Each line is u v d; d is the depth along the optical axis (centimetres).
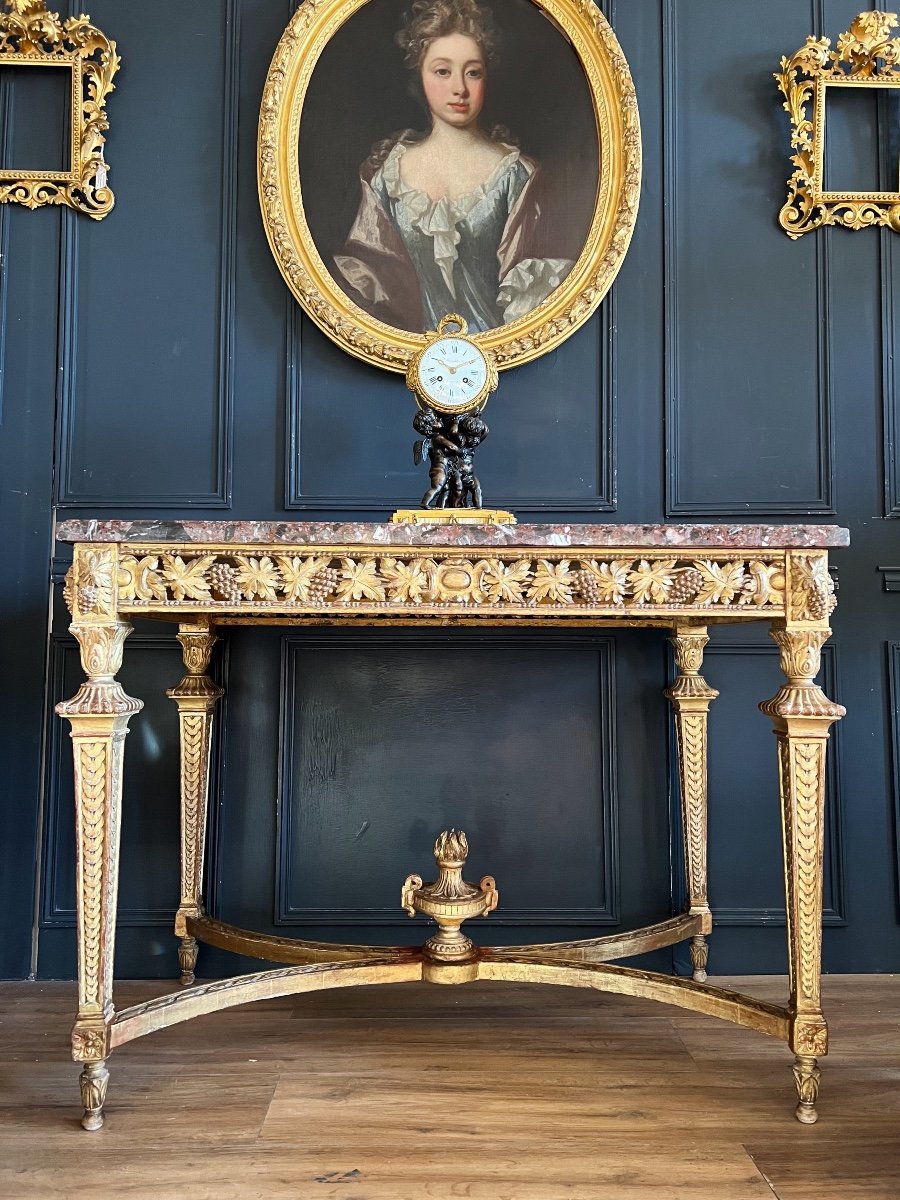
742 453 198
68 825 189
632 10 204
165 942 188
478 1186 109
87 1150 117
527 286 197
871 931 190
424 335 194
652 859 192
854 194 198
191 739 180
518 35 201
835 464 198
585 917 191
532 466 198
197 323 198
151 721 192
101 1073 123
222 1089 135
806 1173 112
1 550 192
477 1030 159
